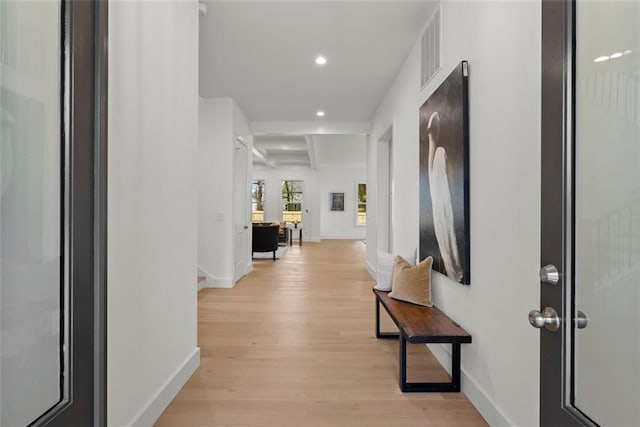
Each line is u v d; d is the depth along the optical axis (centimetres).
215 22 325
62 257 109
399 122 427
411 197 368
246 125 646
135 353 181
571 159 107
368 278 614
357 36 348
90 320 118
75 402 111
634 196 100
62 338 108
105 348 124
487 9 201
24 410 107
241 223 626
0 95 101
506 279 182
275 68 428
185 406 218
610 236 104
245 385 244
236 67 427
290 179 1374
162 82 212
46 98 109
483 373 208
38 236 110
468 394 226
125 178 171
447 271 257
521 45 168
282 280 599
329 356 292
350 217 1430
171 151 225
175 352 232
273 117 652
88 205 118
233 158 552
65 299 109
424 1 290
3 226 102
